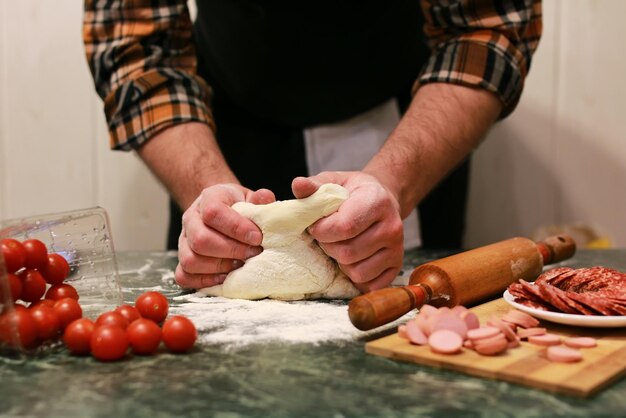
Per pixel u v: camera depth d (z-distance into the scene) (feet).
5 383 1.88
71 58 6.32
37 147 6.47
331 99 4.89
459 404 1.70
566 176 6.05
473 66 3.74
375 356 2.11
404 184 3.31
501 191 6.13
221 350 2.19
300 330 2.41
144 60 4.02
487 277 2.76
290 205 2.85
